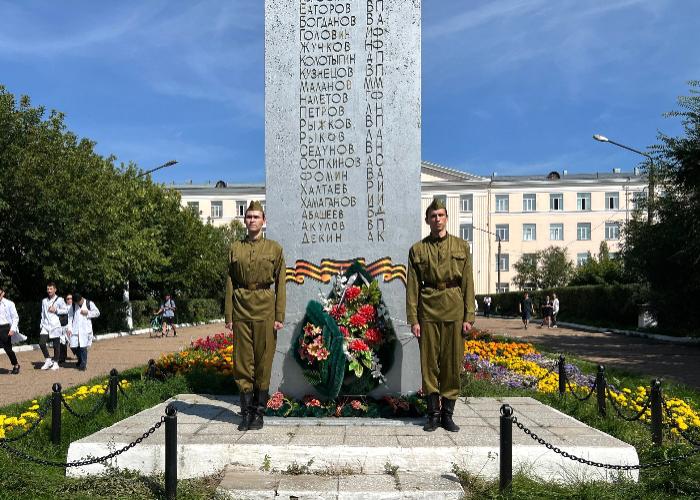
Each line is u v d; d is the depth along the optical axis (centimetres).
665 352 1667
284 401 630
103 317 2431
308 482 480
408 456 509
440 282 580
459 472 496
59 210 1766
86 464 488
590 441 534
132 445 479
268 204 673
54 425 601
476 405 708
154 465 517
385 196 664
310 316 645
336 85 673
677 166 1836
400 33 670
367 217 665
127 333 2502
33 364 1438
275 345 599
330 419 605
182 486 479
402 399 626
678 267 2130
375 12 673
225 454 516
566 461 508
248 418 579
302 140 674
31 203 1741
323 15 677
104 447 525
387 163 666
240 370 586
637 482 495
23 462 519
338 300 649
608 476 504
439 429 575
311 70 675
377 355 639
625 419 643
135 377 996
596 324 2952
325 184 670
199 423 606
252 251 595
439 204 589
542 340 2077
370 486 470
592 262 4025
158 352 1719
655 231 2122
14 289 1967
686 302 2175
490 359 1100
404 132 666
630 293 2712
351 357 623
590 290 3244
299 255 667
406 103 667
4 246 1844
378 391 645
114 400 720
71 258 1841
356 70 672
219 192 6050
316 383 635
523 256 5272
